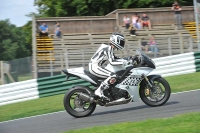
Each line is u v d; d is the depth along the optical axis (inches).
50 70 1246.9
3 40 5620.1
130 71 623.5
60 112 717.9
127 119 571.8
